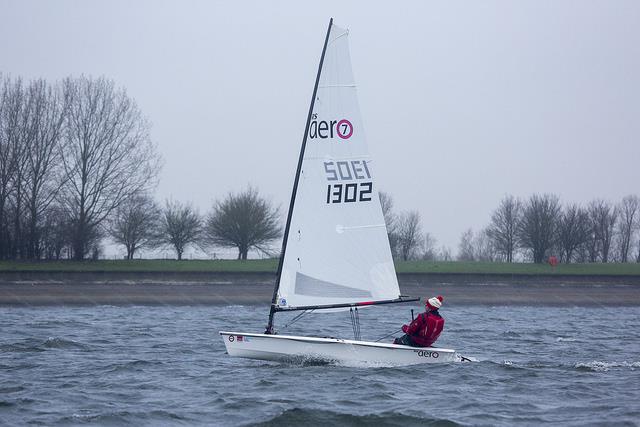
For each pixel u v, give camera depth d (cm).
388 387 5703
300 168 6366
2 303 13612
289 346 6288
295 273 6347
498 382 6031
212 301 14688
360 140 6381
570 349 8581
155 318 11712
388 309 14725
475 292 16700
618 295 17162
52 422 4734
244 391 5606
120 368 6612
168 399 5400
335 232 6356
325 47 6381
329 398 5378
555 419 4953
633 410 5191
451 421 4781
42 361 7031
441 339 9375
